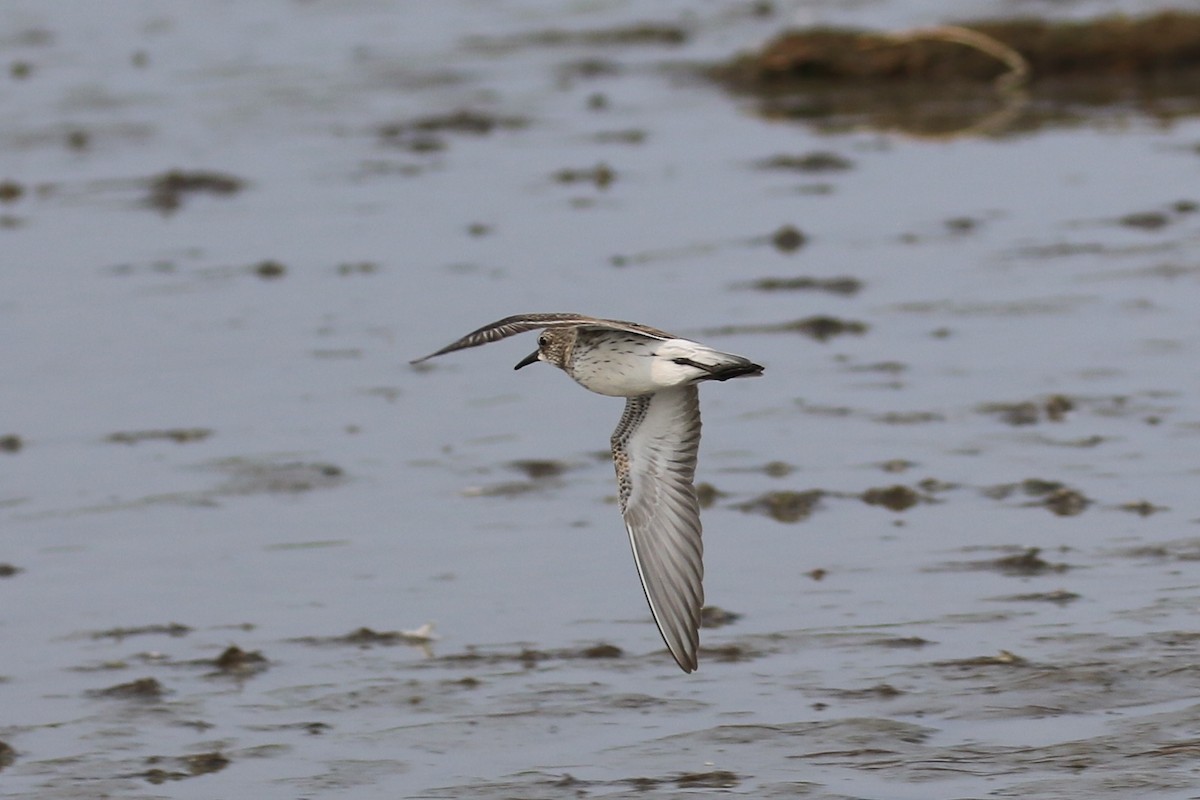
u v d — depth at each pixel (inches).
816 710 458.6
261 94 1284.4
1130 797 404.2
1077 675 464.8
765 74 1267.2
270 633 523.8
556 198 1005.2
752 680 477.7
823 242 896.3
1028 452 632.4
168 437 690.2
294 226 974.4
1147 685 458.6
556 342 412.5
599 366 403.2
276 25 1533.0
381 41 1459.2
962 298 801.6
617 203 988.6
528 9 1578.5
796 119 1164.5
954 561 549.3
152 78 1341.0
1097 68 1222.9
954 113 1153.4
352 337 797.9
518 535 589.6
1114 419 657.6
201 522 611.8
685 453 415.5
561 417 698.8
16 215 1012.5
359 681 490.0
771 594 533.6
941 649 488.7
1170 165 994.1
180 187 1048.8
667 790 420.8
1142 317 762.8
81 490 642.2
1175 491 591.5
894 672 476.1
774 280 837.2
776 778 424.2
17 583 567.2
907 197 968.9
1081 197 944.9
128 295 867.4
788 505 600.1
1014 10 1477.6
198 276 892.6
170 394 737.0
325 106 1248.8
